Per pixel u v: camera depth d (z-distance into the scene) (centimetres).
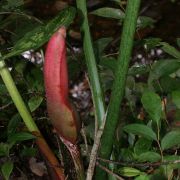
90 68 74
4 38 102
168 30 206
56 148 94
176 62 89
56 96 62
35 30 61
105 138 68
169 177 72
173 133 71
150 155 72
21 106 71
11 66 99
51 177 74
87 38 73
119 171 74
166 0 225
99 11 91
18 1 89
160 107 74
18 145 92
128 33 63
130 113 102
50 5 213
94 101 74
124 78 64
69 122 63
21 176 91
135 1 61
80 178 69
